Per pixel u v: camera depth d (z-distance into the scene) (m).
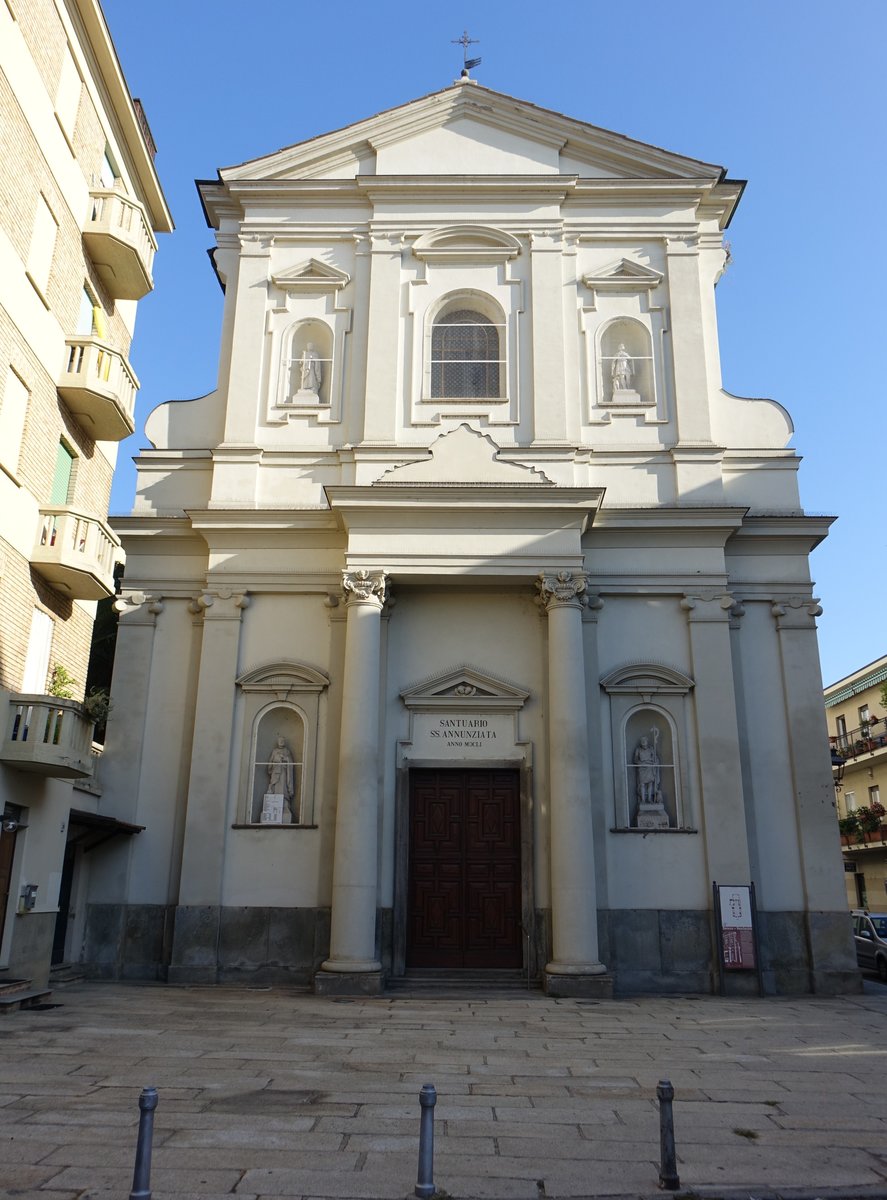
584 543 20.31
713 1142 8.17
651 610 20.02
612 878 18.50
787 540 20.53
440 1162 7.51
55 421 17.50
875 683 46.44
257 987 17.64
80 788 18.08
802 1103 9.48
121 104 19.98
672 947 18.14
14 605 15.92
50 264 17.14
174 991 16.97
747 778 19.27
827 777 19.08
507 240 22.22
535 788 18.97
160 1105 8.97
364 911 17.25
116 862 19.05
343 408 21.38
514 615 19.97
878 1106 9.39
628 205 22.52
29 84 16.19
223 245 22.75
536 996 16.98
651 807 18.92
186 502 21.22
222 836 18.69
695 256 22.16
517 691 19.28
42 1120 8.44
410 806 19.16
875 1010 15.89
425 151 22.88
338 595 20.00
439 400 21.08
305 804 18.97
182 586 20.67
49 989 15.44
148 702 20.00
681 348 21.56
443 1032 13.25
